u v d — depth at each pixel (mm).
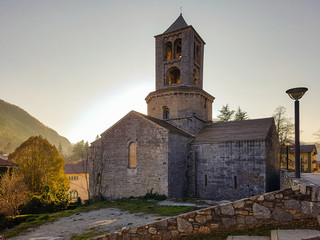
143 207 17250
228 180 22922
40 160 33125
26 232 13047
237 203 6664
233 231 6492
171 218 7270
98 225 13258
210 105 33469
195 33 31438
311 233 5273
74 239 11023
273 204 6305
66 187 35094
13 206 19469
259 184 21234
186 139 25500
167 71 31578
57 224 14281
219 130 27375
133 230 7734
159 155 22219
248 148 22312
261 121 26875
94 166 25828
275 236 5297
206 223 6836
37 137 35125
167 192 21156
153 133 22938
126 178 23766
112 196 24203
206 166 24438
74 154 129375
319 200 5840
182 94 28938
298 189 6129
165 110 30844
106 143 25750
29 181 31375
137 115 24359
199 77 32594
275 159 26375
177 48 34594
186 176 24703
